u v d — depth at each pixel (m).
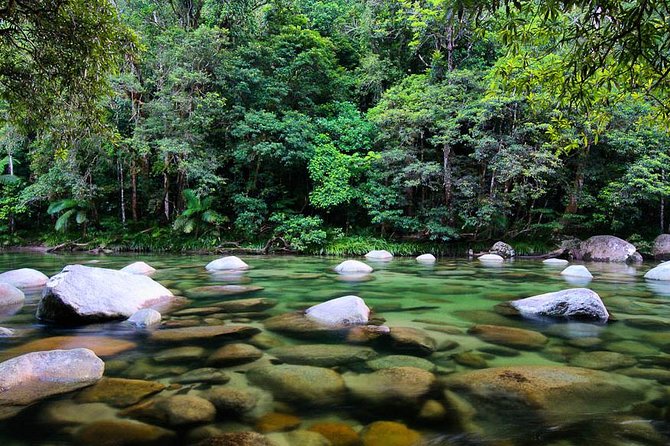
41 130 5.60
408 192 14.75
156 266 9.26
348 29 21.34
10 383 2.07
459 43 15.68
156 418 1.78
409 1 16.39
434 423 1.76
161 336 3.14
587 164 13.74
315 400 1.98
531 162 12.34
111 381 2.19
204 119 13.38
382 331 3.32
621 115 11.67
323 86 17.92
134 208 16.38
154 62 14.25
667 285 6.49
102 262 10.29
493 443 1.59
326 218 16.73
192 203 14.80
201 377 2.28
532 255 13.84
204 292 5.39
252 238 15.08
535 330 3.44
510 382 2.19
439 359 2.63
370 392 2.08
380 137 14.38
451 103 13.39
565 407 1.91
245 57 15.98
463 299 5.04
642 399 2.01
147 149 12.80
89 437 1.62
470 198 13.60
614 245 12.78
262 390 2.10
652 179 12.40
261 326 3.49
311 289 5.81
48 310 3.64
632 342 3.08
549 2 2.19
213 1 16.53
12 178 16.59
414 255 14.06
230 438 1.61
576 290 4.10
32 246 16.17
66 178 14.02
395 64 18.53
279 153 13.83
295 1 20.31
